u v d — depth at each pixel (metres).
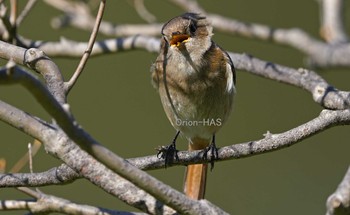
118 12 16.09
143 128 16.25
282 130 16.34
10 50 7.00
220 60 8.70
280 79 8.88
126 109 16.34
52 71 6.79
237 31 11.59
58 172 6.59
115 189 6.41
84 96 16.38
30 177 6.64
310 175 15.59
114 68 16.44
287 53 16.48
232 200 15.38
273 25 16.72
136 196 6.44
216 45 8.84
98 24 6.61
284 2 16.59
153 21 12.68
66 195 14.49
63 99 6.50
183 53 8.62
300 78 8.73
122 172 5.80
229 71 8.72
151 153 16.03
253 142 7.02
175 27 8.63
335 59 11.53
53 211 6.86
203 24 8.76
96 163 6.33
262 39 11.73
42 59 6.86
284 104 16.44
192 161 7.42
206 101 8.73
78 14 11.41
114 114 16.34
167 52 8.73
